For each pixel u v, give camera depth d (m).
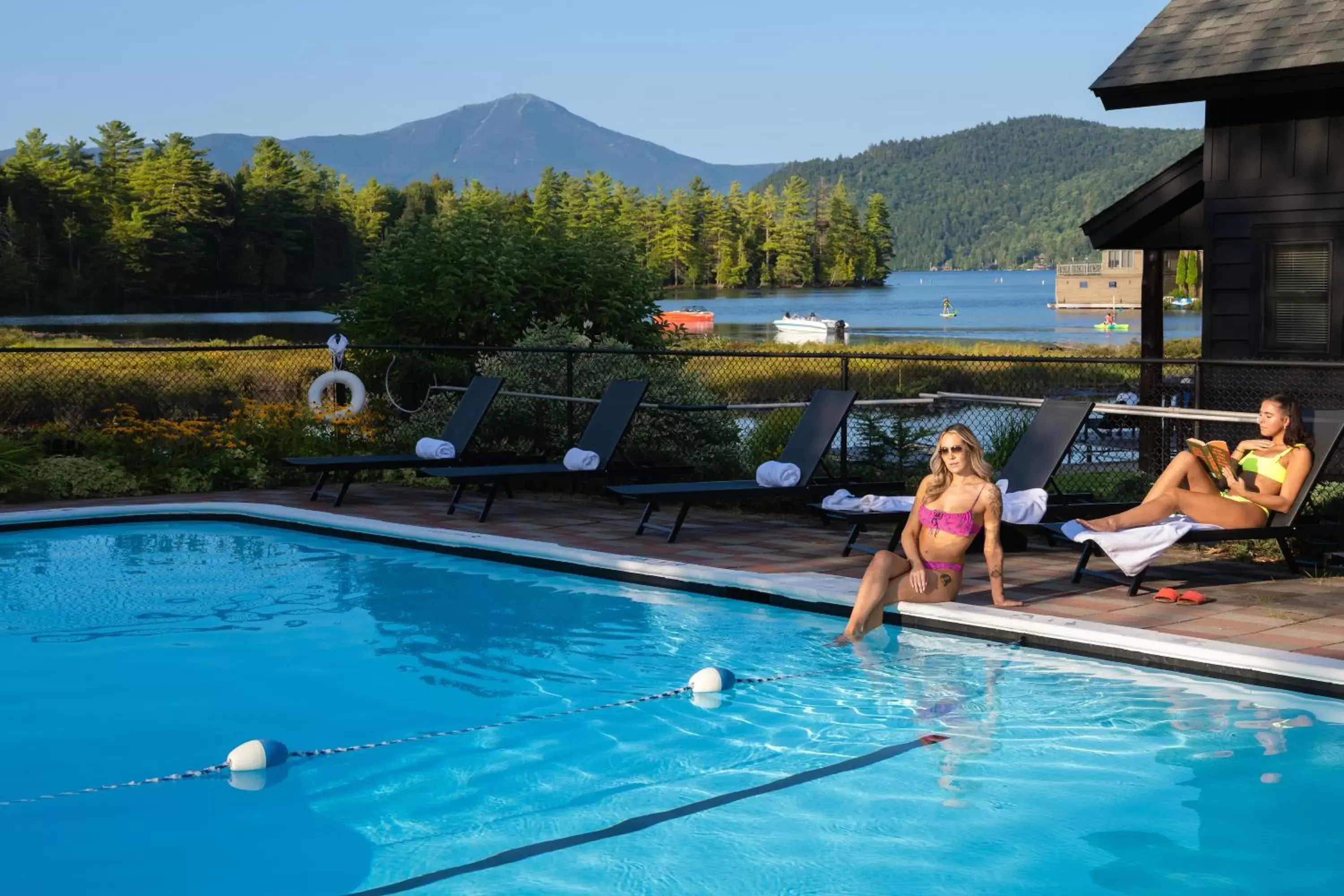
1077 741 5.43
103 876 4.19
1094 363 9.17
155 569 9.38
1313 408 13.14
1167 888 4.01
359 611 8.06
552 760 5.34
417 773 5.20
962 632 7.07
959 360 9.80
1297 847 4.31
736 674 6.55
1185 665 6.19
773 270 192.38
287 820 4.70
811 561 8.81
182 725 5.84
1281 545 7.92
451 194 167.12
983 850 4.33
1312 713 5.71
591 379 13.37
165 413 17.66
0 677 6.64
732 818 4.66
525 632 7.50
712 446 12.99
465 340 16.41
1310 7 13.05
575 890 4.05
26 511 11.13
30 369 20.69
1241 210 13.51
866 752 5.36
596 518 10.85
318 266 146.62
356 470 11.55
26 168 130.75
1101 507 8.51
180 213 135.62
